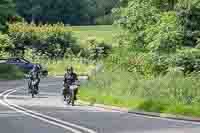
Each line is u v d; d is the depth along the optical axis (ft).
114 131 121.70
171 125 133.80
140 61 257.14
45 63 504.84
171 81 192.24
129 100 183.01
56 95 247.91
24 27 542.16
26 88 293.02
